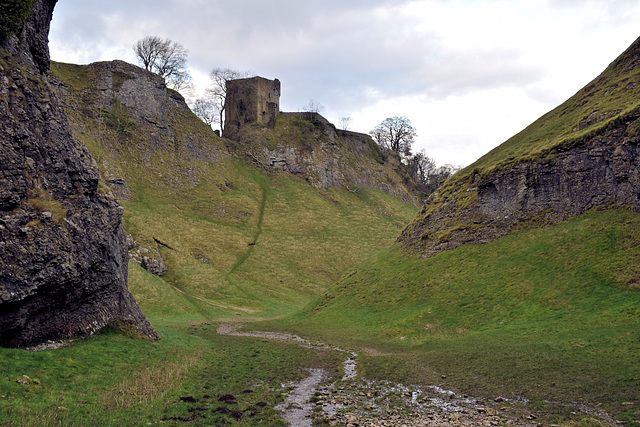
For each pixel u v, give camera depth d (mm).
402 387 27906
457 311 45094
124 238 40688
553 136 60906
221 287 87688
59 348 27875
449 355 34250
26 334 26500
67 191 31000
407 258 65688
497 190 58031
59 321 29422
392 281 60594
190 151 134250
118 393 24375
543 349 30438
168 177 121750
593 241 43625
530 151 59625
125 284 39094
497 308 42375
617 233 42469
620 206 45625
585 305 35906
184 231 102688
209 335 52188
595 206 48000
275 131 163750
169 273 86750
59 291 27594
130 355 31422
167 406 23188
